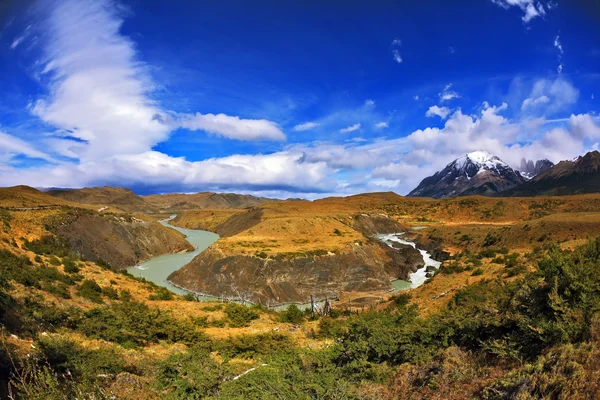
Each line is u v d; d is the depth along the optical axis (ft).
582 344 26.50
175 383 46.85
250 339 77.51
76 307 91.15
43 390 29.53
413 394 34.58
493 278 116.98
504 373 31.19
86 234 248.52
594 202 462.19
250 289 192.24
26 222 198.08
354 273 212.02
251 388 40.32
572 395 21.88
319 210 465.47
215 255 216.13
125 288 140.46
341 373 44.73
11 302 59.88
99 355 48.47
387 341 49.37
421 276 238.27
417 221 536.01
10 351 37.60
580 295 34.47
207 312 119.14
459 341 44.29
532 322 35.17
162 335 82.69
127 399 40.86
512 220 480.23
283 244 232.12
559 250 46.06
